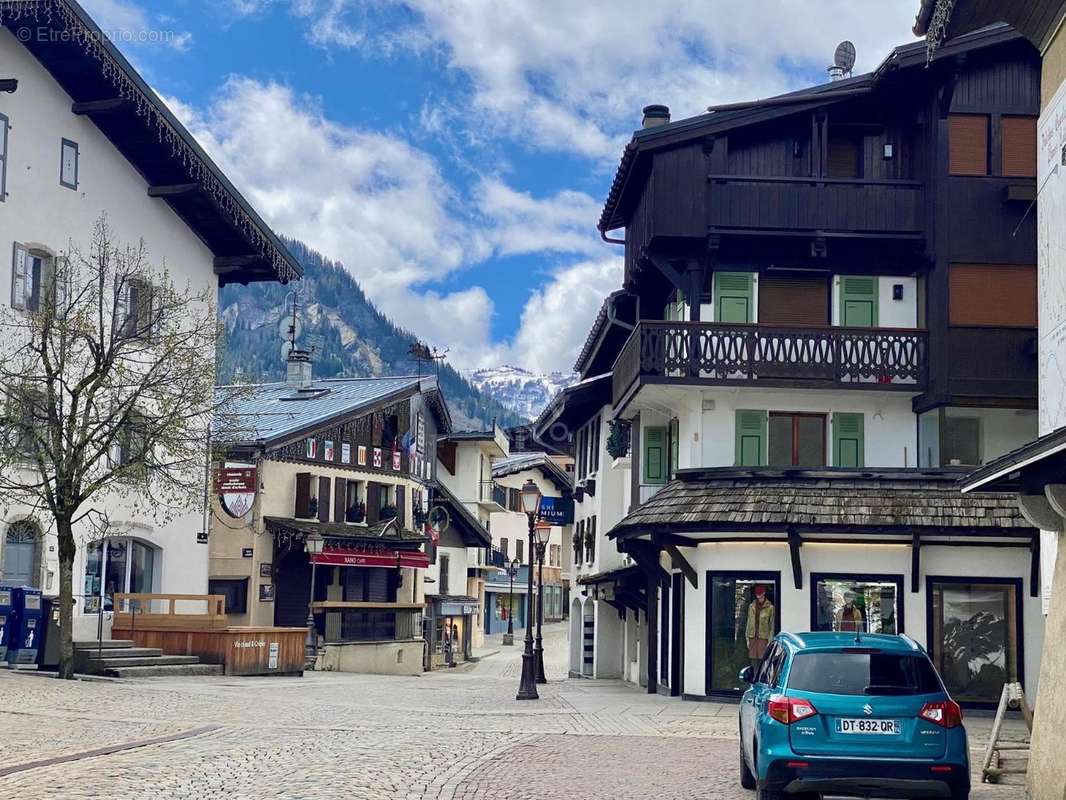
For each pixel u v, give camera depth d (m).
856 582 26.86
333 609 49.06
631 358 30.91
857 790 12.32
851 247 29.86
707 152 29.58
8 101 31.59
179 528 37.19
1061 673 13.42
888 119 30.02
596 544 42.12
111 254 34.06
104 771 14.09
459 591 66.12
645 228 31.00
